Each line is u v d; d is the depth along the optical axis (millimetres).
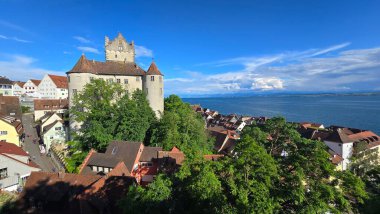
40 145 67500
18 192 39531
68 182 37781
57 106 104750
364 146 68000
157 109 73312
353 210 29219
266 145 44531
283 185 27719
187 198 26281
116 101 64125
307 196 27109
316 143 31938
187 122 58062
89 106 59750
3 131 60719
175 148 49094
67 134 67562
